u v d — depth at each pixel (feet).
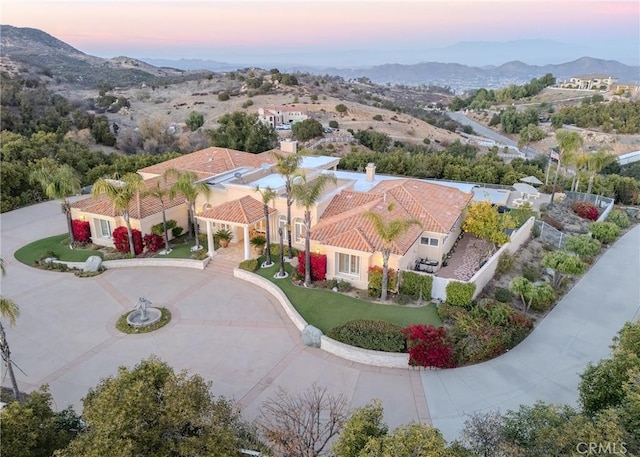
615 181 175.63
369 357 70.59
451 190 124.06
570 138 146.92
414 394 63.87
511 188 166.40
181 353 74.18
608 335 79.41
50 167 154.51
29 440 41.70
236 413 52.90
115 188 105.19
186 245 116.88
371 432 41.37
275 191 105.40
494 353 72.08
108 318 85.51
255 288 96.63
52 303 90.99
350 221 96.53
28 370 70.03
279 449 49.16
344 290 91.45
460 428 57.16
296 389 65.00
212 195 118.42
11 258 112.16
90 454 37.83
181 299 92.38
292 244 110.42
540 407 44.50
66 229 131.44
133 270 106.01
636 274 106.11
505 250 102.37
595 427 38.63
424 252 101.14
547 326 82.17
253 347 75.77
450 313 79.20
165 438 42.60
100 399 42.78
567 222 135.85
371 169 131.13
